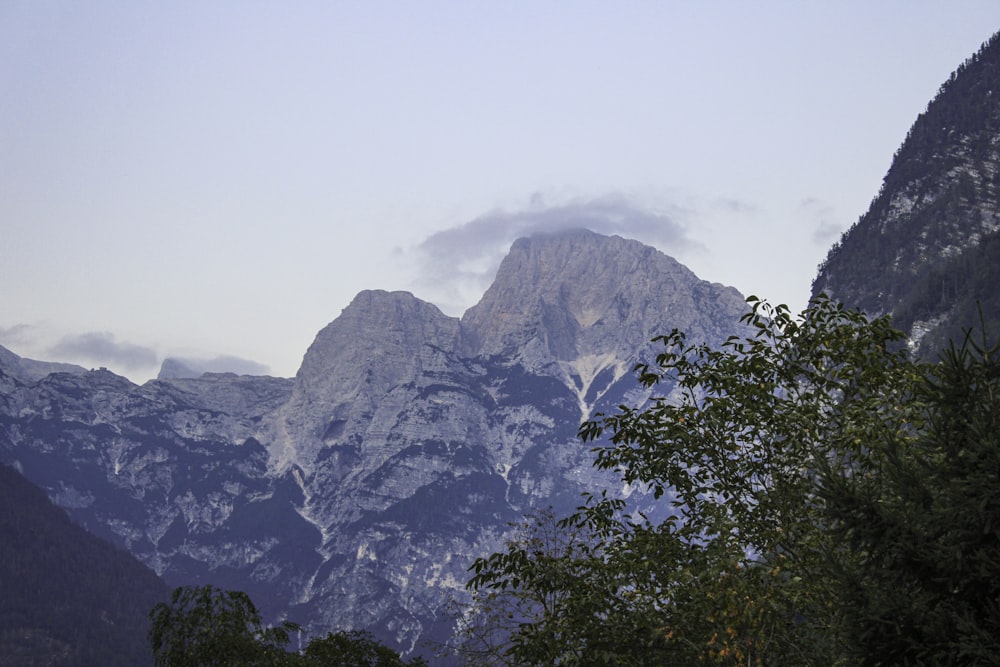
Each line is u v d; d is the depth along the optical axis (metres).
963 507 70.19
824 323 105.38
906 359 98.62
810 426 100.38
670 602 96.38
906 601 71.19
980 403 73.69
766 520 101.62
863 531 73.69
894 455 75.25
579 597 100.31
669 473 106.19
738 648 89.38
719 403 103.75
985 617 69.88
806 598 89.25
